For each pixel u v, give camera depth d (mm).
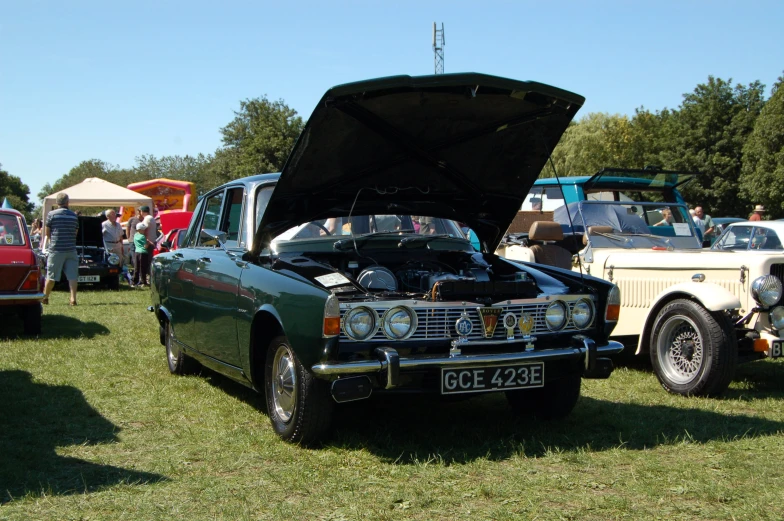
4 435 4566
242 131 45062
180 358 6355
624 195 9500
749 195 40781
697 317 5770
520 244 7766
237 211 5480
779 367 7250
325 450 4223
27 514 3281
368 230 5289
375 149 4629
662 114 54219
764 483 3668
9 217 9320
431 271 4727
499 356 4133
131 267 18812
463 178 5160
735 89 46719
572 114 4566
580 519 3213
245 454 4176
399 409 5211
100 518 3244
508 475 3781
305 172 4555
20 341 8344
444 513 3281
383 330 4023
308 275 4367
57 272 12180
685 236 8211
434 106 4324
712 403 5535
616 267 7020
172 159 71500
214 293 5203
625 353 7723
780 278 6152
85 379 6266
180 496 3523
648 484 3623
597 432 4664
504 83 4176
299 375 4137
